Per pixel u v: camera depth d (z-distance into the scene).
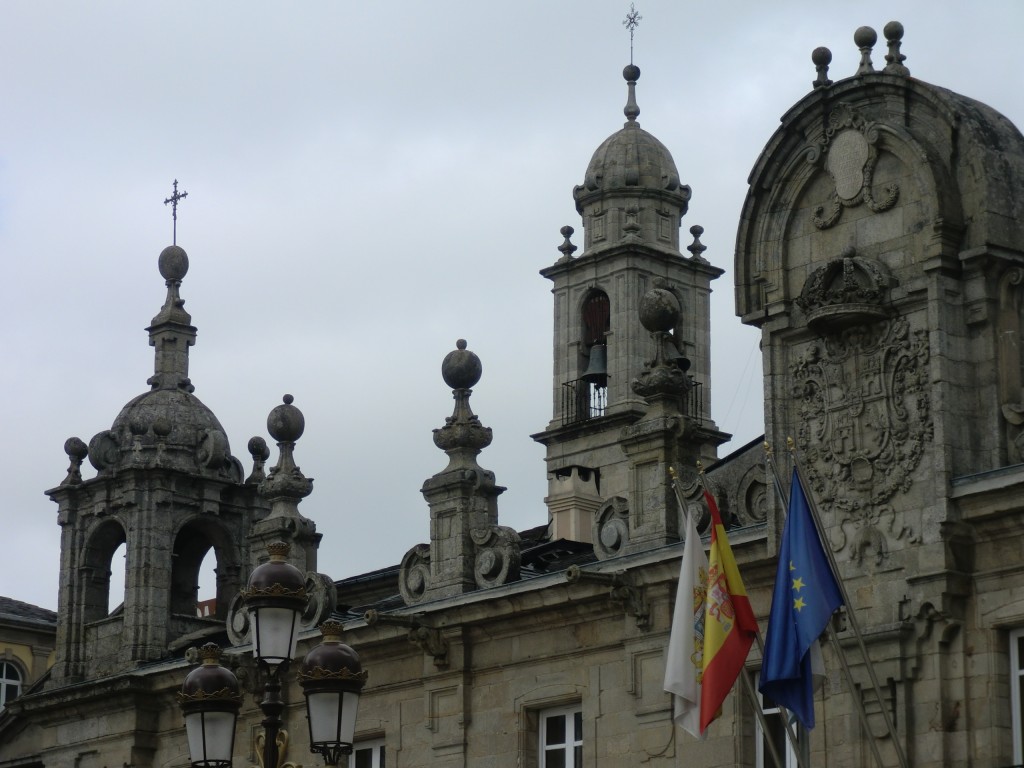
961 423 41.06
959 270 41.59
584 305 66.62
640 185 66.81
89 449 60.50
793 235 43.91
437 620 50.03
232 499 61.09
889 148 42.59
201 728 37.06
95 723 58.28
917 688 40.81
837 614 41.72
